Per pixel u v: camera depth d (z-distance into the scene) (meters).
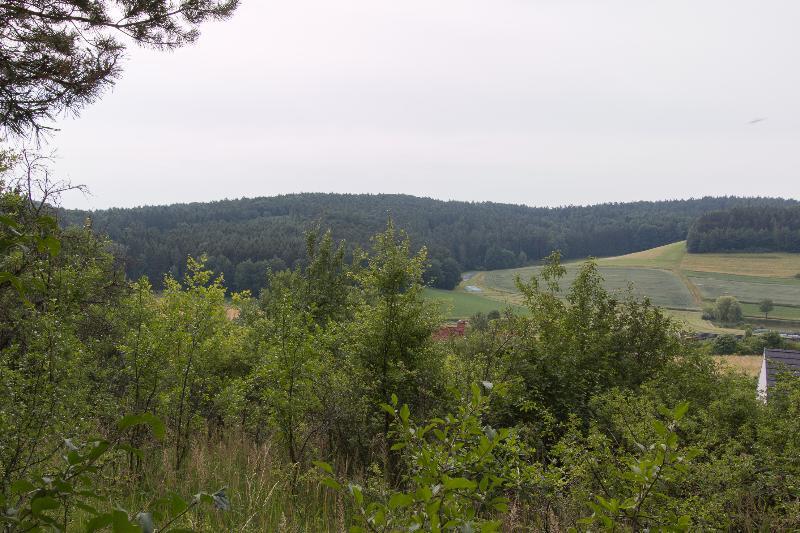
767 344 45.03
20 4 5.61
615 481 4.45
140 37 6.60
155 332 7.72
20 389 4.18
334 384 8.02
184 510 1.40
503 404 8.34
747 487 5.47
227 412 8.37
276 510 5.62
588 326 11.60
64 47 5.95
